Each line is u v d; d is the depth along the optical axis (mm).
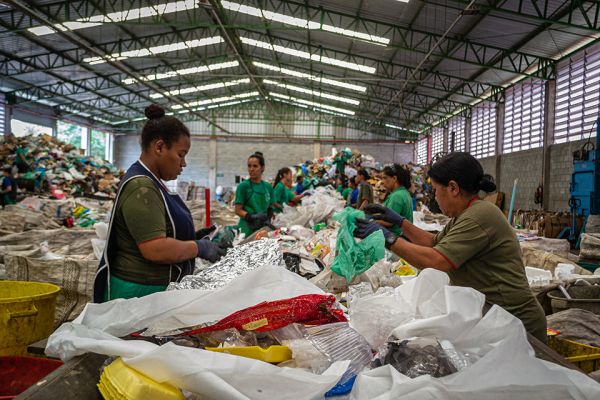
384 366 805
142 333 982
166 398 728
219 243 1861
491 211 1724
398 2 9766
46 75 16094
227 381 737
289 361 894
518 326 888
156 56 15055
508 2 8875
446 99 17297
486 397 721
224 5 11727
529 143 13039
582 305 2809
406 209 3924
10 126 17391
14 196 9016
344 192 9648
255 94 23453
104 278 1685
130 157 25578
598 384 771
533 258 4914
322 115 25250
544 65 11891
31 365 1577
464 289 957
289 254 2027
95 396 833
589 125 10305
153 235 1554
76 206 7949
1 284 2445
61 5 11078
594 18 8914
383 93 18516
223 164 25391
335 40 13227
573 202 8906
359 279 1788
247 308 1007
